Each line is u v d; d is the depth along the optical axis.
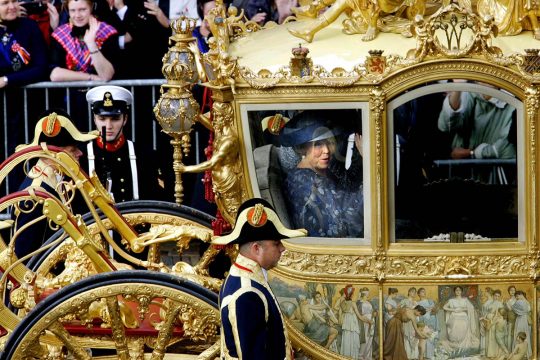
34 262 33.41
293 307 29.00
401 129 28.14
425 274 28.34
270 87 28.25
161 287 28.41
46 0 43.69
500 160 28.20
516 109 28.02
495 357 28.53
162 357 29.00
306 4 31.03
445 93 27.94
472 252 28.23
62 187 35.25
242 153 28.84
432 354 28.56
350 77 27.91
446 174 28.27
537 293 28.47
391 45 28.69
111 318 28.83
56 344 30.11
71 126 32.22
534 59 27.69
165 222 33.94
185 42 29.95
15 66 42.88
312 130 28.47
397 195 28.36
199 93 39.69
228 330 26.50
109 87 37.81
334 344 28.84
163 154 39.16
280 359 26.70
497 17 29.33
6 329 31.05
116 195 37.84
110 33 42.94
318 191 28.67
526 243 28.31
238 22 30.75
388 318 28.59
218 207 29.31
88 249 29.94
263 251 26.77
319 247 28.69
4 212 42.88
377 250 28.34
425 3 29.31
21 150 31.83
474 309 28.42
